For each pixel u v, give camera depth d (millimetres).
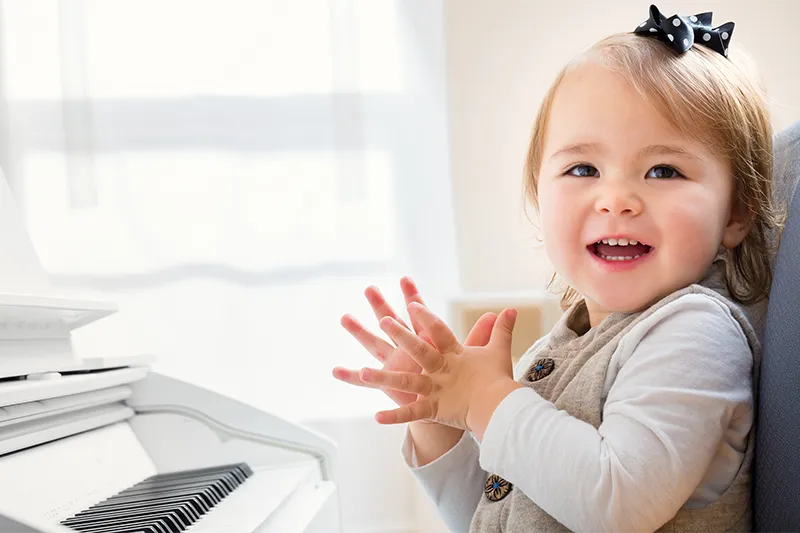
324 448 1228
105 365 1079
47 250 2654
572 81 812
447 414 753
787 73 2666
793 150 871
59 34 2670
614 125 766
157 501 886
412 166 2703
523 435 701
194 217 2682
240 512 881
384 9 2705
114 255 2666
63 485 895
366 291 880
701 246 755
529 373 844
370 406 2672
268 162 2688
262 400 2668
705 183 762
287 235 2688
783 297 715
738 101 792
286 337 2676
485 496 832
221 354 2670
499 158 2729
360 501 2664
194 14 2689
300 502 1028
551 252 821
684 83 769
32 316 903
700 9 2693
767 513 702
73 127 2658
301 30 2691
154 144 2682
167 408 1195
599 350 776
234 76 2689
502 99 2730
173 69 2688
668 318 724
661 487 655
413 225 2697
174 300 2676
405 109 2707
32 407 887
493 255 2729
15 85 2664
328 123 2697
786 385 687
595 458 669
